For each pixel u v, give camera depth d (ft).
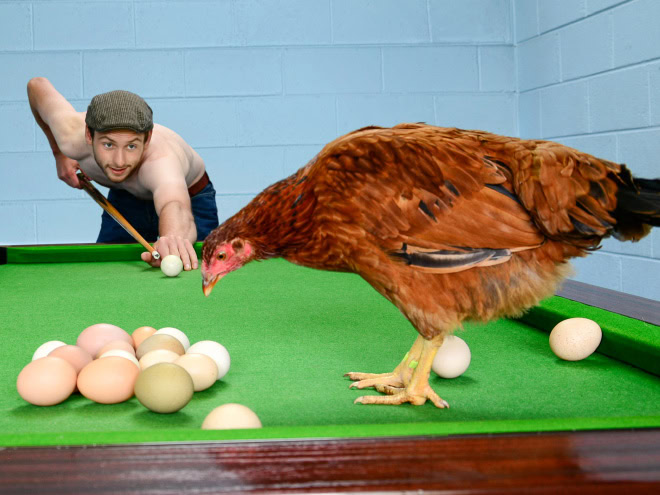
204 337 5.00
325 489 1.94
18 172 14.33
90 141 9.54
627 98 11.58
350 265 3.77
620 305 4.96
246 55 14.56
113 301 6.29
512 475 2.02
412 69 14.98
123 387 3.59
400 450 2.17
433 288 3.56
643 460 2.11
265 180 14.90
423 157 3.51
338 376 4.12
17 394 3.79
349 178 3.54
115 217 8.55
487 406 3.56
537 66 14.39
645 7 10.96
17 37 14.10
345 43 14.75
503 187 3.52
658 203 3.30
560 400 3.62
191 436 2.30
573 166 3.40
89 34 14.25
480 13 15.03
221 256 4.10
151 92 14.49
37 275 7.77
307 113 14.82
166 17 14.34
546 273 3.59
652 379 3.96
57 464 2.09
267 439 2.26
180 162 10.39
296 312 5.80
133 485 1.97
